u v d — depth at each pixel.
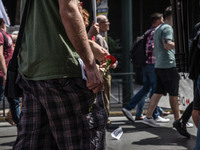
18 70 2.38
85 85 2.24
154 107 6.54
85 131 2.28
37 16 2.23
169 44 6.03
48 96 2.25
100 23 5.89
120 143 5.33
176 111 6.21
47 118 2.36
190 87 6.12
